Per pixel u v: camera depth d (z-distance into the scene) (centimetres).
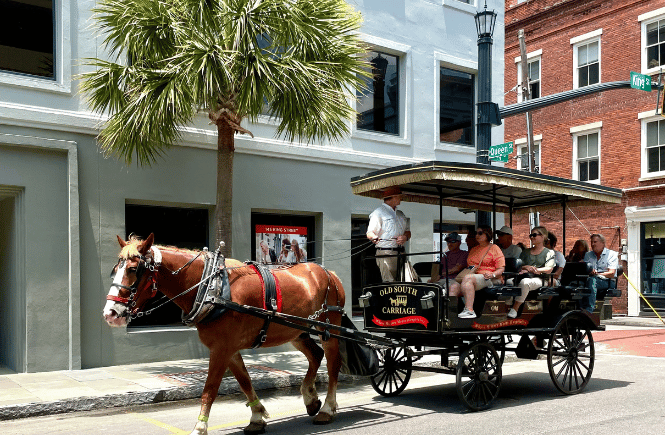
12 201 980
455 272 855
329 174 1262
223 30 852
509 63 2544
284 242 1230
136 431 643
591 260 1141
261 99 839
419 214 1378
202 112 1092
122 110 883
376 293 779
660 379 915
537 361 1173
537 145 2430
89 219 991
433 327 703
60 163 974
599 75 2225
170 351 1055
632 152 2108
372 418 688
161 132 925
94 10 888
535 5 2434
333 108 899
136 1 860
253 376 904
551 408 723
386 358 828
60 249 966
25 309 935
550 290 842
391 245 794
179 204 1094
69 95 987
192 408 768
